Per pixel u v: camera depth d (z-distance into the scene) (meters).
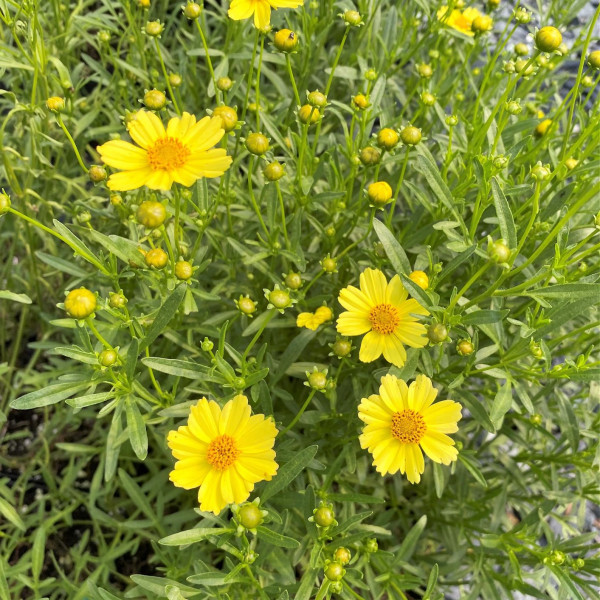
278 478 0.20
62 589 0.28
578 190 0.26
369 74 0.26
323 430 0.26
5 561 0.26
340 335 0.22
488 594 0.27
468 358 0.23
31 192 0.29
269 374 0.26
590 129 0.22
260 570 0.22
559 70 0.45
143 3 0.29
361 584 0.23
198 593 0.21
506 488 0.28
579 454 0.26
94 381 0.20
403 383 0.20
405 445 0.20
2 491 0.28
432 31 0.31
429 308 0.20
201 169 0.19
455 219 0.25
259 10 0.23
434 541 0.32
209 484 0.19
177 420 0.26
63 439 0.34
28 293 0.34
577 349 0.27
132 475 0.32
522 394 0.22
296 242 0.25
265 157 0.23
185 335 0.27
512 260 0.20
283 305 0.21
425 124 0.33
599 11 0.20
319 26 0.32
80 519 0.32
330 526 0.21
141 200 0.25
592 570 0.24
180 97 0.32
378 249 0.23
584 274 0.23
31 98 0.28
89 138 0.34
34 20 0.26
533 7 0.44
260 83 0.36
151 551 0.31
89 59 0.32
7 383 0.33
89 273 0.27
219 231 0.28
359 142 0.26
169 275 0.22
